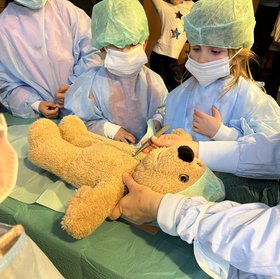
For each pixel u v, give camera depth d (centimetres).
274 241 51
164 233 67
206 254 57
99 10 96
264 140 79
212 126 87
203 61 86
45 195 76
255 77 188
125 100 105
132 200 66
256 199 79
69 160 77
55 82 126
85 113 106
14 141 97
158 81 112
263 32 190
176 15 188
